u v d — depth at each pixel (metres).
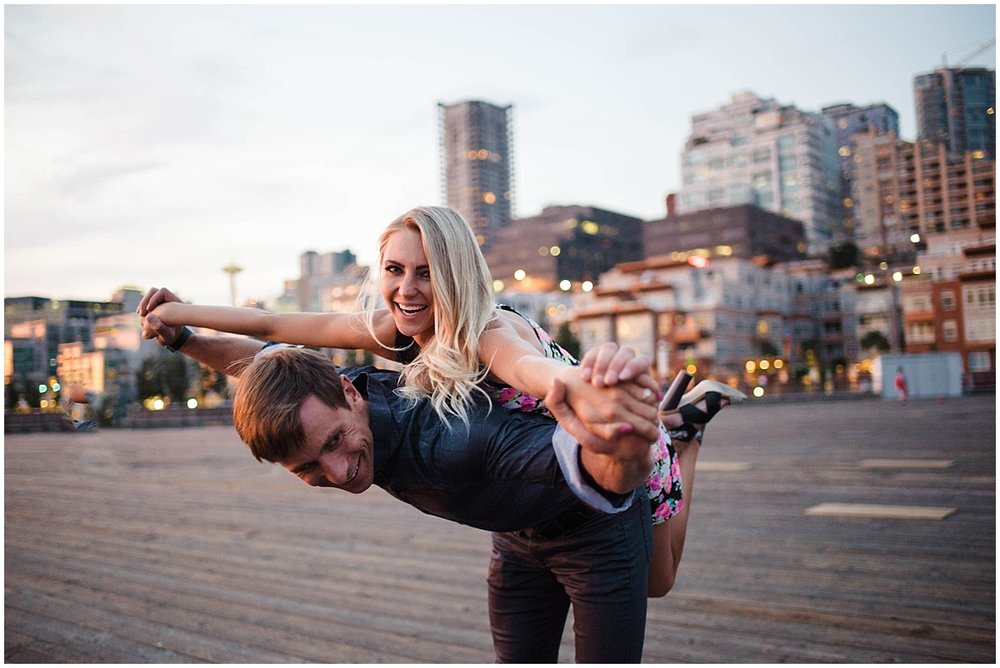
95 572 5.03
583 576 1.39
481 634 3.44
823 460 8.84
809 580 3.95
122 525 6.80
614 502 1.03
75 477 11.13
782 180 113.88
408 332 1.35
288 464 1.20
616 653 1.39
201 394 26.69
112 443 18.61
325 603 4.04
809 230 108.44
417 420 1.28
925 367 27.41
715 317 55.84
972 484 6.57
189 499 8.25
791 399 36.69
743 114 118.31
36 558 5.54
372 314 1.46
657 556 1.62
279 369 1.19
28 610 4.17
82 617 4.00
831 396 36.91
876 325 63.69
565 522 1.37
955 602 3.48
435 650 3.26
